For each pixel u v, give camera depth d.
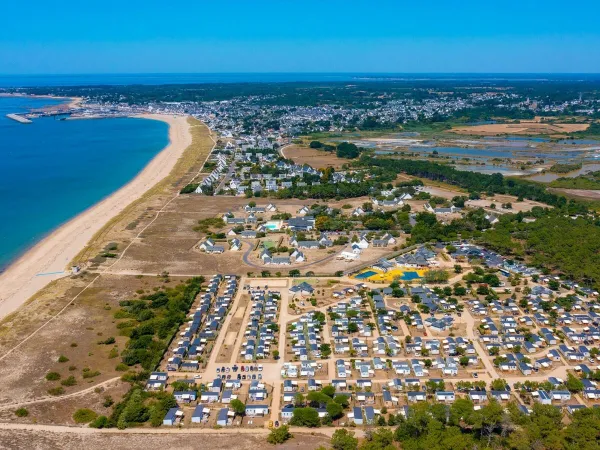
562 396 157.50
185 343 186.25
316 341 189.38
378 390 163.12
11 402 153.88
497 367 175.12
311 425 146.62
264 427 146.38
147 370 170.25
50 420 146.88
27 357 177.00
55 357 177.38
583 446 129.75
